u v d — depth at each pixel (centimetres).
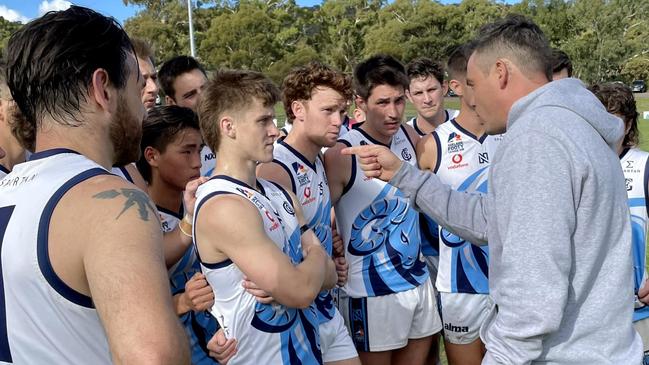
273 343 192
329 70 254
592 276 157
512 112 170
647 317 272
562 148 151
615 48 5372
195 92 370
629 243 164
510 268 153
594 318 157
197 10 5659
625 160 281
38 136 117
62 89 111
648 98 4122
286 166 252
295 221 208
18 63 113
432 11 5500
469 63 188
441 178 320
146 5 5025
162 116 234
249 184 195
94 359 104
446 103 2495
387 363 296
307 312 207
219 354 187
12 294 105
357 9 6431
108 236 97
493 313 185
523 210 151
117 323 90
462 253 308
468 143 315
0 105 180
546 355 159
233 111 190
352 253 289
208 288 190
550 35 5488
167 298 94
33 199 106
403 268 291
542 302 147
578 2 5753
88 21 114
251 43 5050
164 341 89
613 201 158
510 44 175
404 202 291
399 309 289
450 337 318
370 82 289
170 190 241
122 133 120
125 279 92
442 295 316
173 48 4744
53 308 102
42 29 112
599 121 161
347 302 293
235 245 177
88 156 115
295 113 259
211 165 339
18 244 104
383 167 221
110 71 115
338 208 294
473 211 205
